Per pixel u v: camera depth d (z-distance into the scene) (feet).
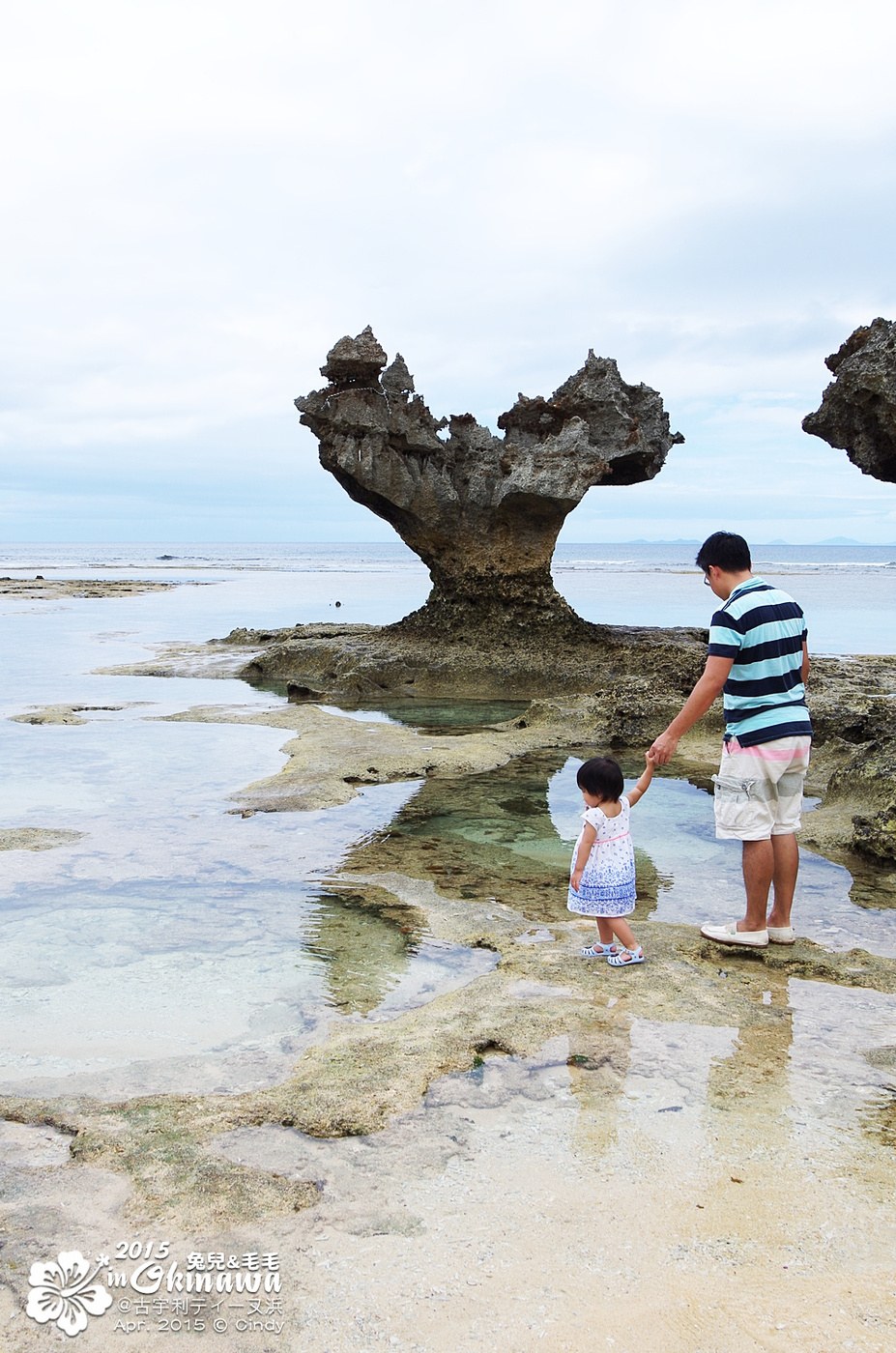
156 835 20.68
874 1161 9.04
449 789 25.35
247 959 14.30
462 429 51.03
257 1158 9.16
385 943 14.98
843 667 44.29
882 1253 7.74
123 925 15.62
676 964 14.02
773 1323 6.98
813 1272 7.53
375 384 49.19
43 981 13.43
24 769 27.07
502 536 50.01
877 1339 6.82
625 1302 7.20
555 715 34.73
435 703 42.60
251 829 21.29
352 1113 9.93
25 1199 8.52
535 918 16.06
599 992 13.05
